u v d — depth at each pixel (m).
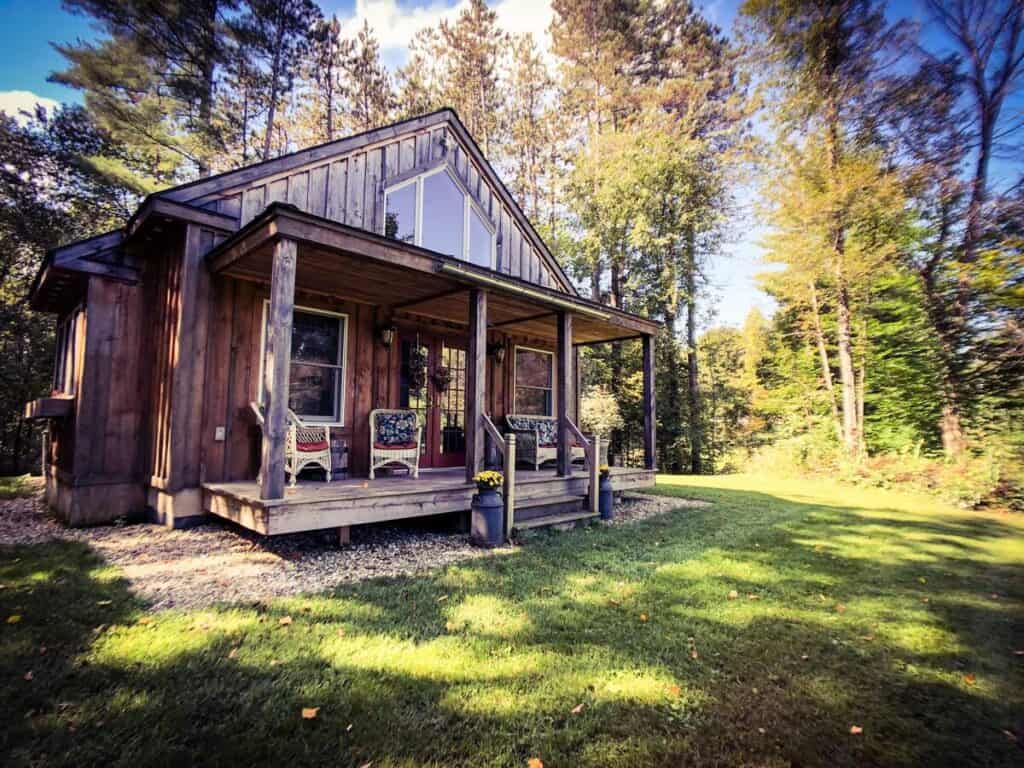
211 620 2.80
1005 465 6.37
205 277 5.10
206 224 5.11
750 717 2.06
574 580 3.72
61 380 7.65
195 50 12.62
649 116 16.19
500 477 4.84
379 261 4.62
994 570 4.27
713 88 15.98
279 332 3.87
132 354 5.51
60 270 5.22
